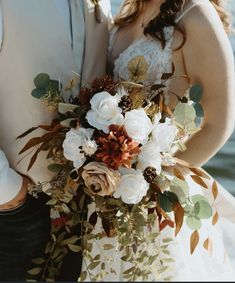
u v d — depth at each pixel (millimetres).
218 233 1920
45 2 1748
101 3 1854
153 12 1852
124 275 1701
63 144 1608
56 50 1755
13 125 1779
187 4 1756
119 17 1951
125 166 1579
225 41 1737
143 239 1628
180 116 1656
